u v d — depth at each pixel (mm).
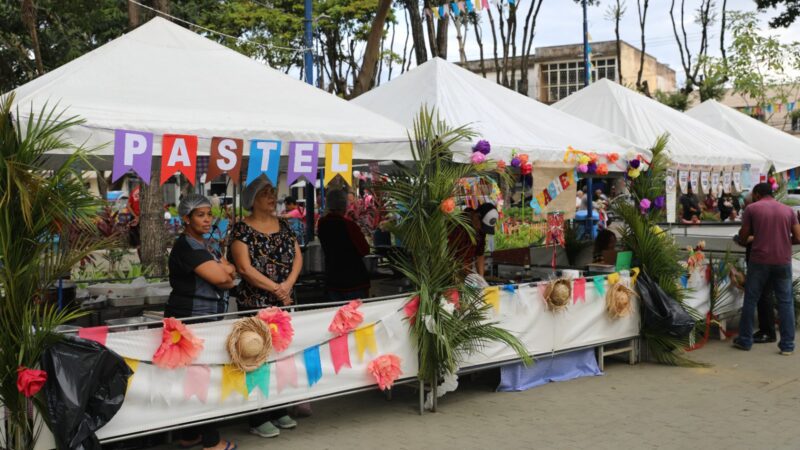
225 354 5105
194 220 5145
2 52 20984
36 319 4258
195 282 5199
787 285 8711
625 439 5613
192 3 24766
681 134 9703
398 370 6016
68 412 4223
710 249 11094
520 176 7660
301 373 5508
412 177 6285
